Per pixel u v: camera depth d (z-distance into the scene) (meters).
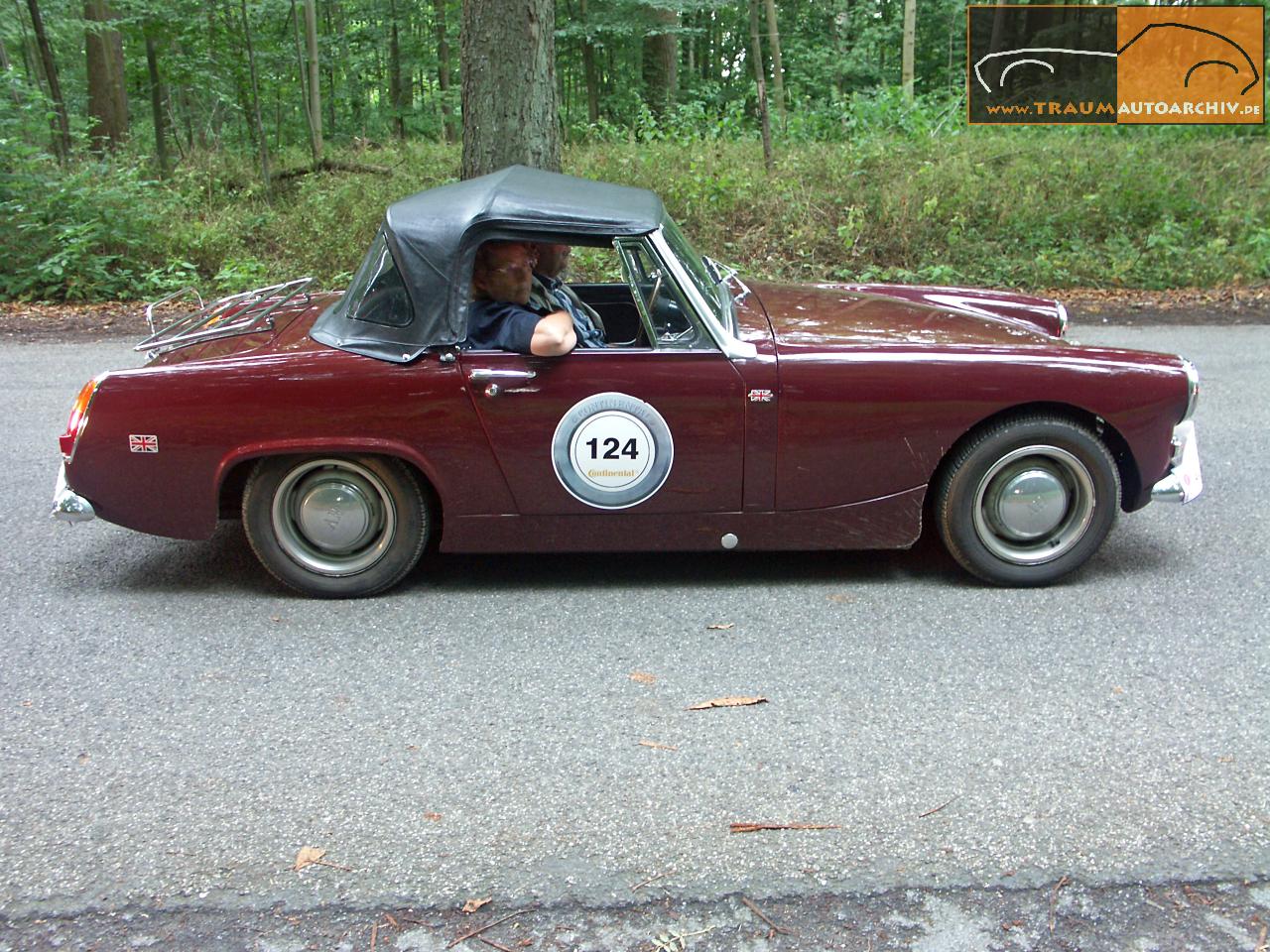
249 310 4.26
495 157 7.90
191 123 20.17
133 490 3.59
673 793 2.54
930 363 3.49
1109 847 2.32
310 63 15.60
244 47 16.11
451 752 2.73
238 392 3.48
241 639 3.43
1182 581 3.79
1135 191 11.79
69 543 4.32
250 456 3.52
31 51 21.20
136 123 21.61
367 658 3.27
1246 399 6.55
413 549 3.70
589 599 3.71
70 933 2.09
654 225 3.46
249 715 2.93
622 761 2.69
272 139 18.12
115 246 11.14
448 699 3.01
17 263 10.86
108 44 17.28
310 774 2.64
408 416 3.47
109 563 4.11
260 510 3.64
